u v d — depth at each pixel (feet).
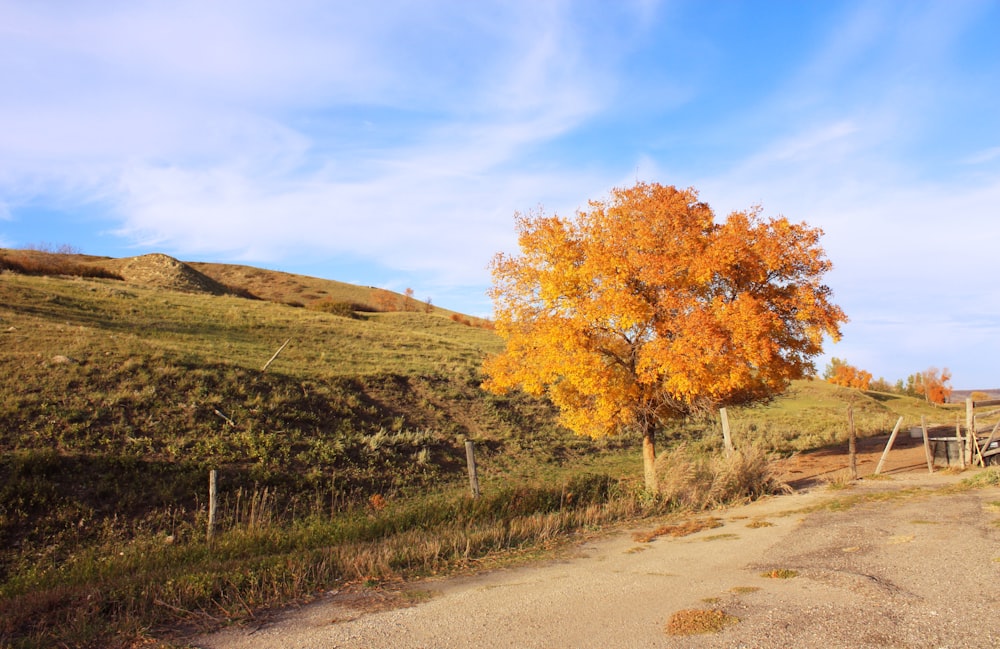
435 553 31.17
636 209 46.60
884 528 31.78
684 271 45.27
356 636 19.52
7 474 44.60
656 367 45.85
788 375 48.24
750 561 27.43
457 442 77.20
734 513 43.14
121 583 26.02
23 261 176.45
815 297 45.32
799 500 46.03
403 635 19.44
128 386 64.85
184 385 68.54
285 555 31.17
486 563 30.42
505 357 53.72
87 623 21.49
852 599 19.80
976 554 24.48
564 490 48.96
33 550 37.83
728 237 43.39
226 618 21.91
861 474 57.47
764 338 42.14
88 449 50.65
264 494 46.83
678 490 48.26
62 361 67.15
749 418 119.75
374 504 51.93
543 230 48.29
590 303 45.65
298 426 68.08
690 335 41.78
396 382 95.66
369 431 73.87
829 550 28.02
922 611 18.06
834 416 128.47
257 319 136.46
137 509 44.88
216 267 360.07
